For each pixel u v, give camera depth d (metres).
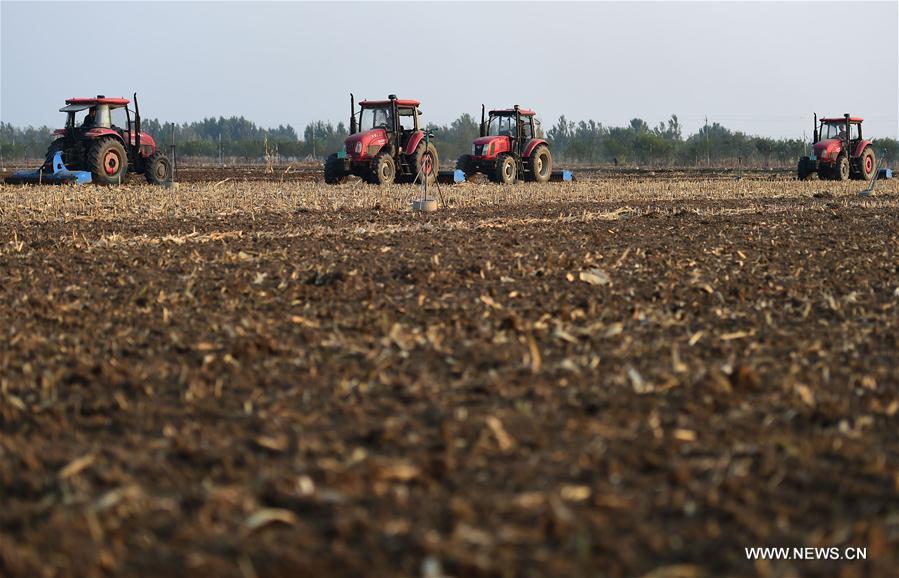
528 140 41.34
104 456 6.06
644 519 5.16
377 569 4.64
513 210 24.94
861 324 9.74
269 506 5.33
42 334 9.38
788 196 31.78
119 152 33.56
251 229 19.25
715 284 12.21
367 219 21.80
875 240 17.42
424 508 5.28
